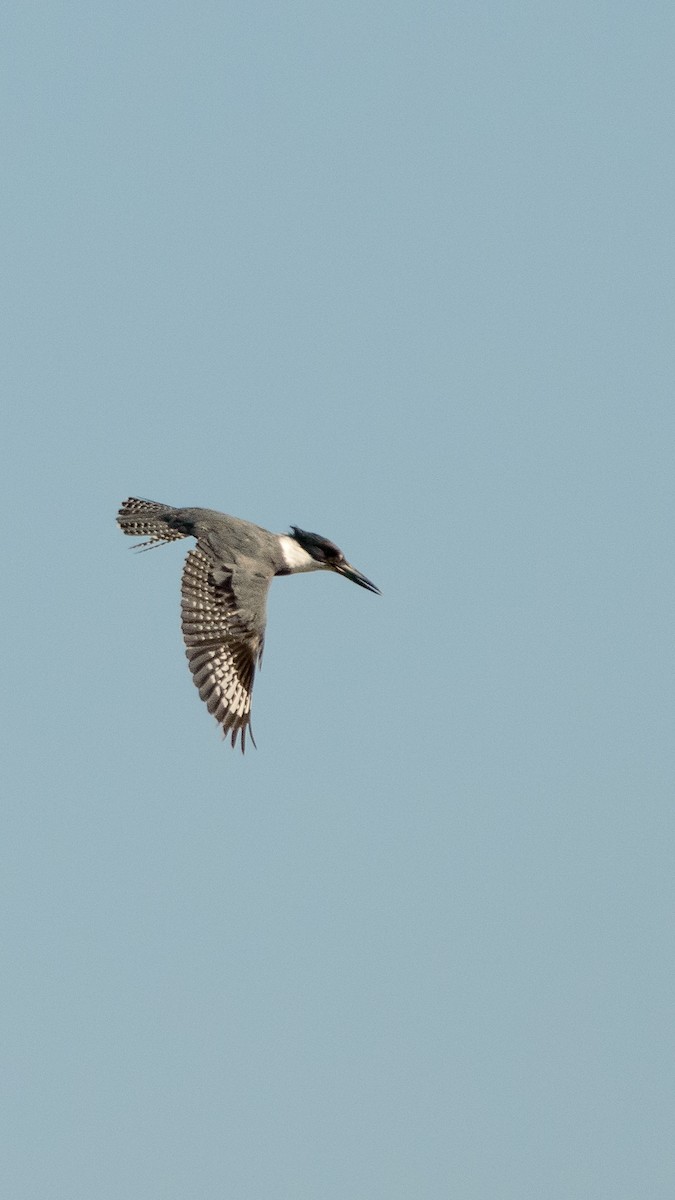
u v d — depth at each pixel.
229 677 18.28
